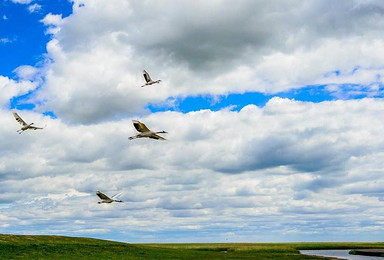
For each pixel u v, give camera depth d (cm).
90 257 6456
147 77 4366
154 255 7269
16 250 6488
